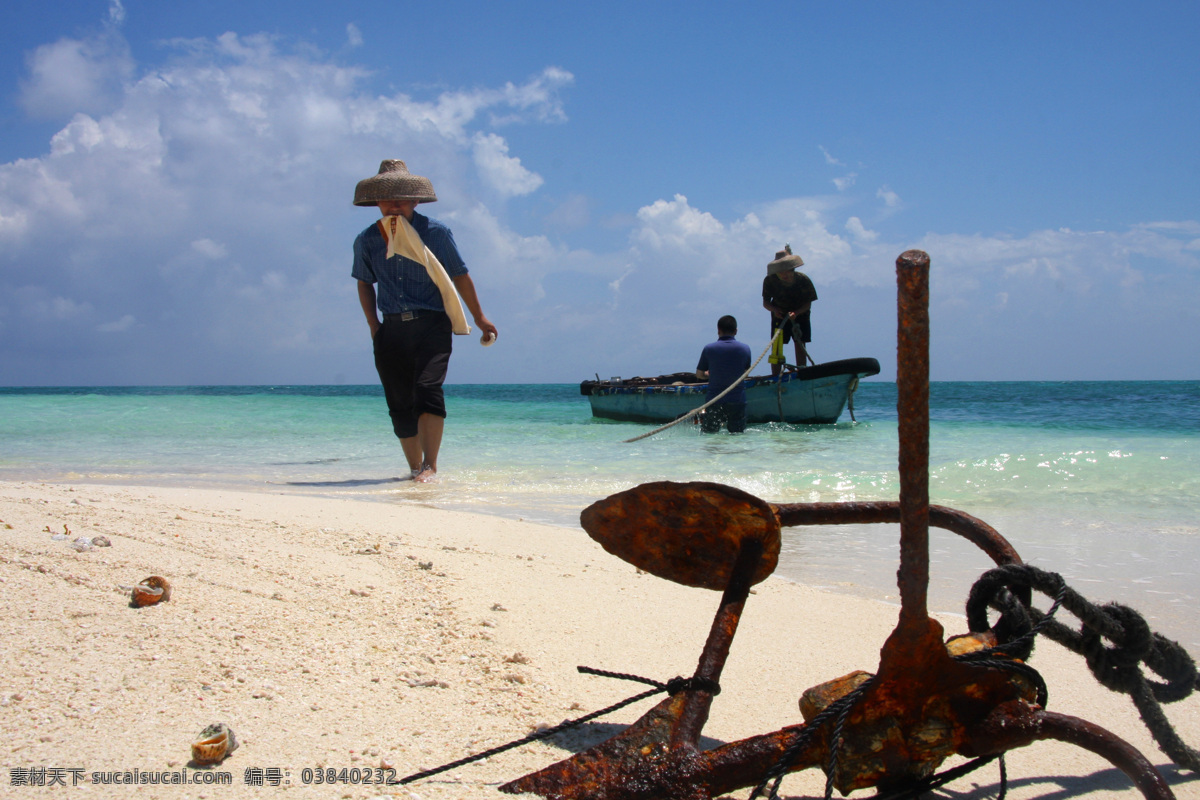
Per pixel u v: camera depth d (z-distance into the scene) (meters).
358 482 6.79
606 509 1.67
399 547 3.72
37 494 4.52
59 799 1.43
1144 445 8.59
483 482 6.71
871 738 1.25
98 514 3.83
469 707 1.96
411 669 2.19
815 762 1.29
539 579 3.30
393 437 10.82
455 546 3.88
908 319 1.04
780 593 3.32
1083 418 14.68
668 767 1.29
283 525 4.07
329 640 2.35
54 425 12.11
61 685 1.90
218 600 2.59
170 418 13.59
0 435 10.73
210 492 5.38
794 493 6.04
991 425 12.80
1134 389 50.69
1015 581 1.49
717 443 10.08
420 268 6.60
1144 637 1.56
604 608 2.93
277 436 10.97
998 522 4.94
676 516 1.56
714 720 1.99
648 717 1.42
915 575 1.14
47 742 1.64
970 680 1.27
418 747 1.72
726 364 11.95
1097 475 6.59
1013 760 1.82
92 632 2.23
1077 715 2.07
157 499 4.79
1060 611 3.19
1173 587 3.47
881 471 7.01
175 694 1.89
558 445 9.92
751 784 1.27
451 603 2.83
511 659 2.31
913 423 1.08
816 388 13.03
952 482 6.45
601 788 1.33
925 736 1.25
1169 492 5.89
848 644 2.61
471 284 6.89
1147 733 1.96
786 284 13.47
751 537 1.53
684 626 2.75
